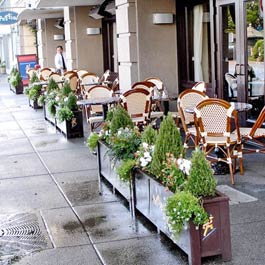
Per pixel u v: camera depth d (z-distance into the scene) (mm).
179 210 3900
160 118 10023
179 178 4258
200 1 11055
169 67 11664
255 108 8414
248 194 5902
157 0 11391
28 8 17234
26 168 7844
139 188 5055
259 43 8156
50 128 11648
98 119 9688
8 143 10031
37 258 4410
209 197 4023
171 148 4598
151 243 4582
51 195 6297
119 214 5426
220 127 6344
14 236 4953
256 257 4188
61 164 8008
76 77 14359
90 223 5203
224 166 6801
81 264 4246
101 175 6547
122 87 11961
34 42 27609
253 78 8398
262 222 4992
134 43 11445
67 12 16812
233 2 8719
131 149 5395
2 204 6004
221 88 9375
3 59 40688
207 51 11047
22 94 20641
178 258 4238
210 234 4012
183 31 11609
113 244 4617
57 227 5145
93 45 16781
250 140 7586
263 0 7797
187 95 7766
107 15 15086
